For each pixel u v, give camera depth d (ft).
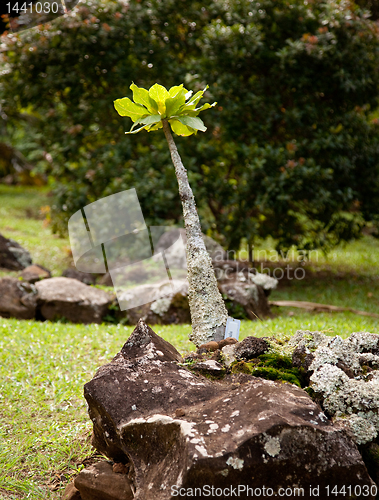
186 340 15.64
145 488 6.56
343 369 7.93
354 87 27.07
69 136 29.99
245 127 28.81
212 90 26.96
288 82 27.66
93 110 29.66
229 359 8.43
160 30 29.40
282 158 26.63
